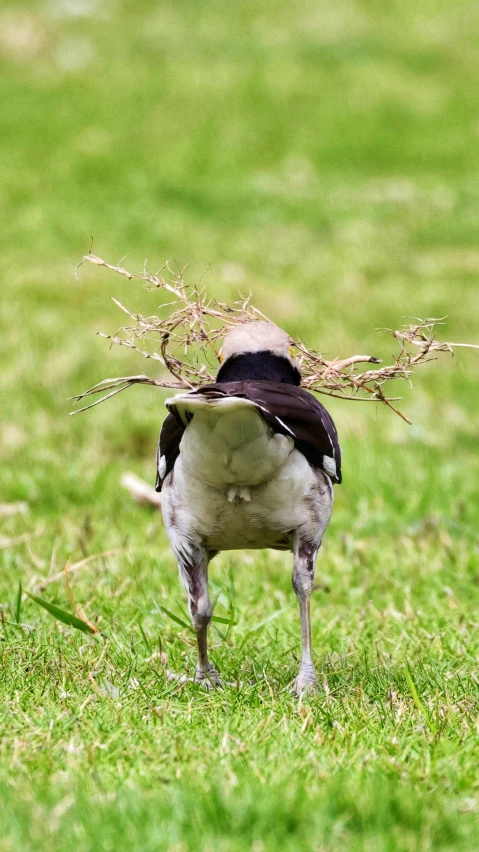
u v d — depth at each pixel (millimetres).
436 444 15961
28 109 38500
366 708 6711
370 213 30297
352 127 37812
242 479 6695
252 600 9703
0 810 4941
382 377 7852
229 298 22703
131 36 46875
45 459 15117
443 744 5816
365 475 14273
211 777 5320
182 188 32844
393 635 8695
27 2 49062
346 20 48344
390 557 11055
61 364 19016
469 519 12688
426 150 36469
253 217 30422
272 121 38188
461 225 29109
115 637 8125
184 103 39344
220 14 49500
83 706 6457
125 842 4625
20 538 11391
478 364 20062
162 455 7309
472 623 8852
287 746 5836
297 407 6664
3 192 31375
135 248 26891
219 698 6871
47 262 25344
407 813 4887
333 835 4730
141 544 11297
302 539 7152
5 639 8078
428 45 45250
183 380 7562
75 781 5258
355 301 23203
